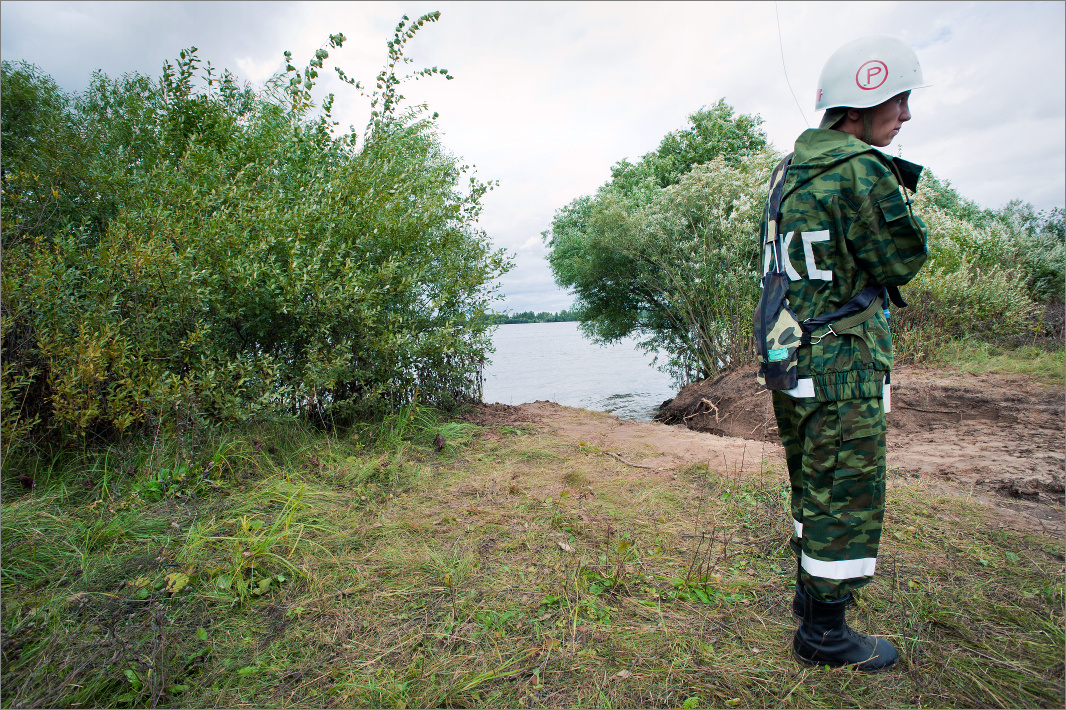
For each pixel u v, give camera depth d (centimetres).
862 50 186
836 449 173
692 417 722
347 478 341
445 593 219
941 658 179
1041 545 251
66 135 381
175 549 238
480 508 307
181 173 406
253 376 369
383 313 444
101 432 346
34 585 208
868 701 162
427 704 161
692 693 166
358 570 234
